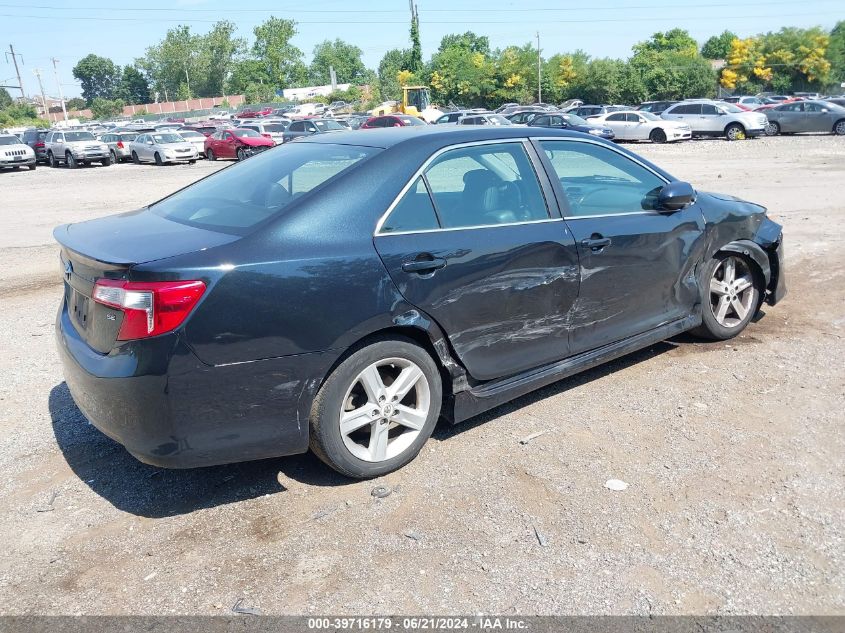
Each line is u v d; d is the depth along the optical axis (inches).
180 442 117.9
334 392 129.6
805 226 389.1
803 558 113.3
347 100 3836.1
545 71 2982.3
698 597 105.3
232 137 1208.8
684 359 197.6
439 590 107.7
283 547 119.0
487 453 148.4
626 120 1232.2
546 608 103.5
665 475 138.1
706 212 192.5
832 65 3080.7
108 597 108.3
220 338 116.6
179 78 4872.0
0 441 160.1
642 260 174.4
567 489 134.0
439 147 146.9
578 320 164.7
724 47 4510.3
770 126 1282.0
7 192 792.3
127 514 130.3
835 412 162.4
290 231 125.4
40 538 123.6
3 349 226.1
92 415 124.1
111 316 118.0
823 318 230.7
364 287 128.9
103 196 704.4
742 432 154.4
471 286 143.3
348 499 132.8
